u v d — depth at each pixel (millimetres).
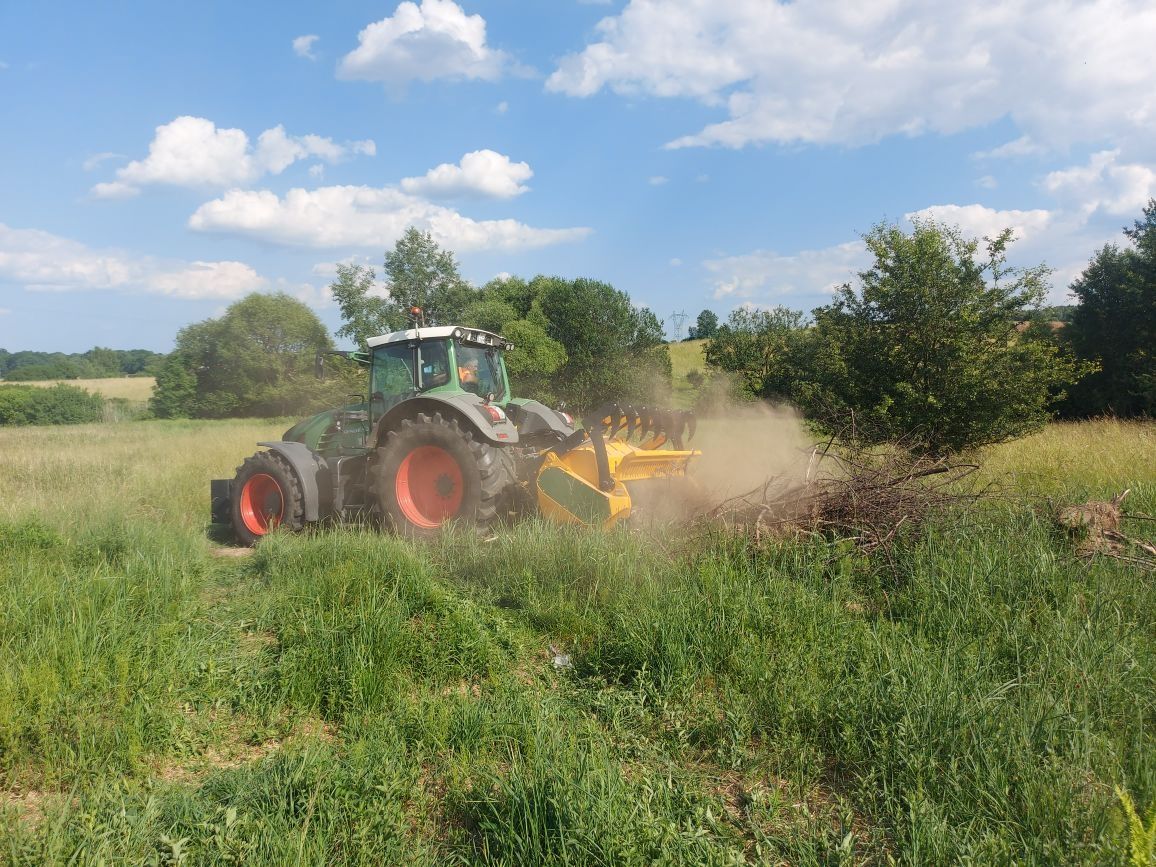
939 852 2332
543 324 39875
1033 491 7004
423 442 6914
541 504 6422
